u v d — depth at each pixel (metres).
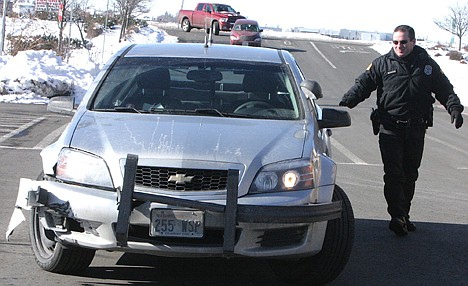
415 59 8.12
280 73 7.25
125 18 46.12
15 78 22.55
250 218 5.41
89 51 35.78
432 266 7.21
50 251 6.42
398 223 8.28
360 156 14.98
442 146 17.34
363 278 6.73
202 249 5.44
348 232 6.21
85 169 5.74
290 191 5.68
